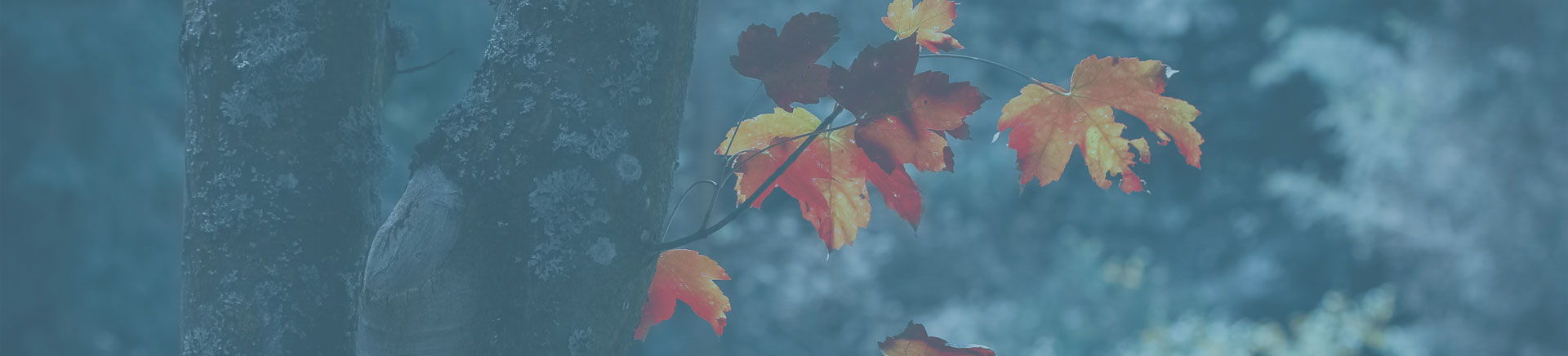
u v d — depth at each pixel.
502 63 1.27
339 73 1.40
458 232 1.24
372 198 1.44
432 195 1.25
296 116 1.38
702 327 12.87
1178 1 19.05
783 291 12.88
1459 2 14.17
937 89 1.30
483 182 1.25
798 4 12.84
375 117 1.45
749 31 1.31
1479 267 13.96
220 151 1.37
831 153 1.43
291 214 1.37
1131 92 1.40
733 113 13.19
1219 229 20.52
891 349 1.45
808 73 1.32
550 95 1.25
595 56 1.26
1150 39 19.50
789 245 13.20
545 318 1.23
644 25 1.27
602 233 1.24
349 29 1.41
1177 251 20.08
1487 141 14.02
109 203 10.10
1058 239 18.62
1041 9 18.14
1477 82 14.02
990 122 16.91
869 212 1.45
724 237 12.66
